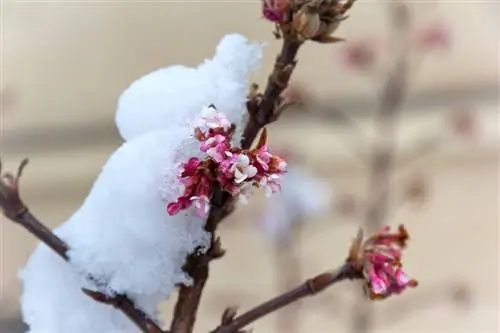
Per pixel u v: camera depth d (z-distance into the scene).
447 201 1.67
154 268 0.69
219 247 0.69
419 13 1.58
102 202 0.69
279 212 1.40
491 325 1.62
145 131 0.70
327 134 1.63
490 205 1.67
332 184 1.61
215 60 0.70
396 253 0.70
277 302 0.71
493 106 1.65
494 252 1.66
